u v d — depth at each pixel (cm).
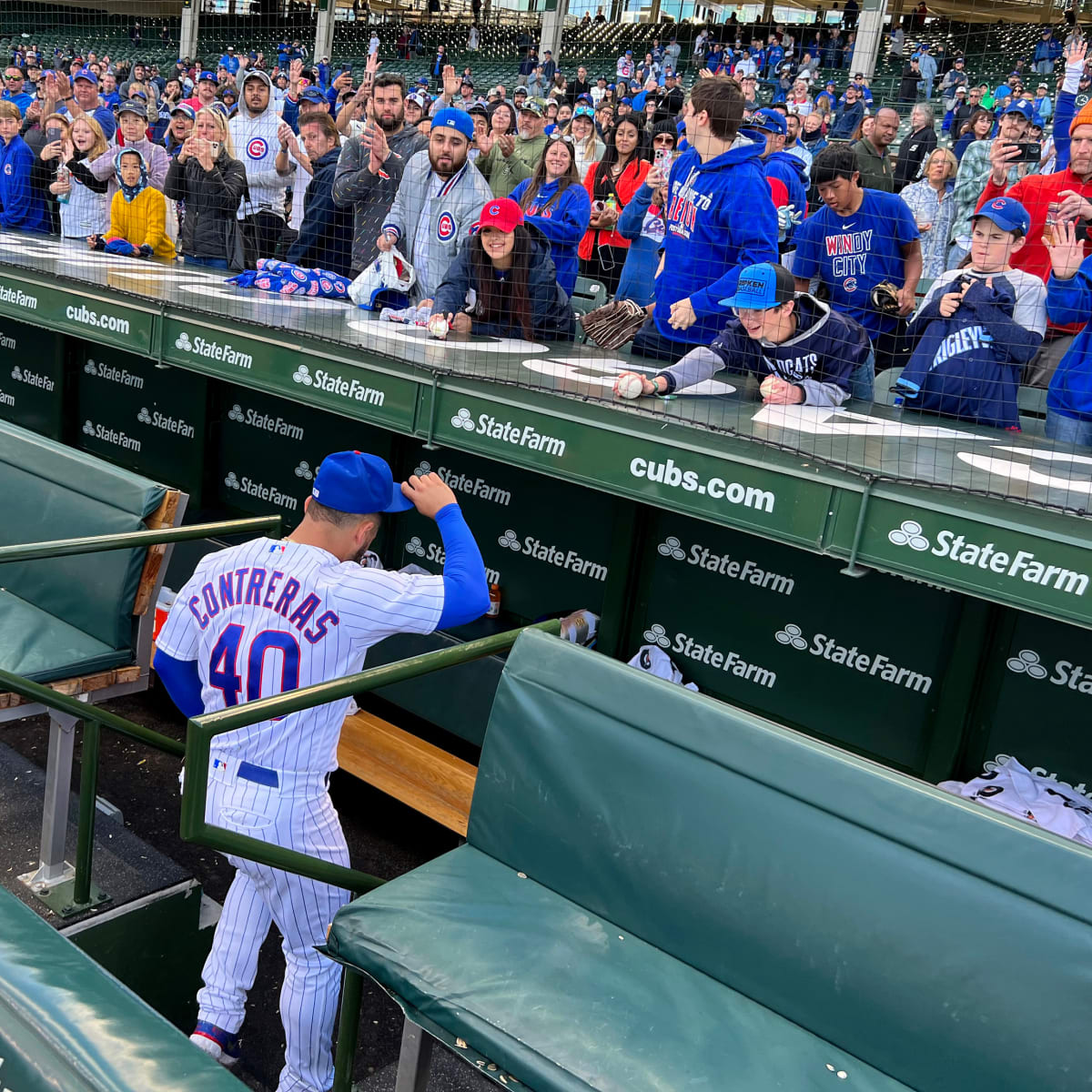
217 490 490
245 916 227
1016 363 315
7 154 647
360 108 590
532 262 391
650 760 177
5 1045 67
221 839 164
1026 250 377
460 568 218
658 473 259
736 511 246
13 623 294
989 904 147
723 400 307
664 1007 157
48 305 428
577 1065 142
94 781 245
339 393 328
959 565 213
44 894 255
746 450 242
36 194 655
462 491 403
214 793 210
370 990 289
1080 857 144
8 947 75
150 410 504
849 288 371
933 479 219
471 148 512
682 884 171
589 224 462
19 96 845
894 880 154
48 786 258
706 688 346
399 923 168
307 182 526
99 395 529
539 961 163
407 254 443
